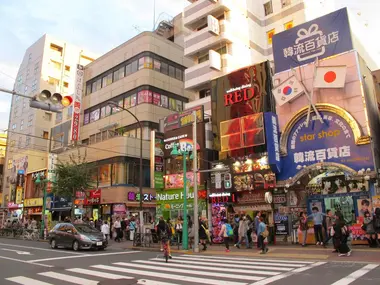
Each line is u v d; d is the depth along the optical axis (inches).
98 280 376.2
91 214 1299.2
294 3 1336.1
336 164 652.1
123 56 1489.9
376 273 365.7
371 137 636.1
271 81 824.9
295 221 725.3
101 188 1247.5
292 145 727.1
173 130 994.7
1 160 2389.3
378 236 564.4
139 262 523.2
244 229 687.7
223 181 812.6
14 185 1820.9
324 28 740.0
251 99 841.5
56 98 390.9
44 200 1165.7
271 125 737.6
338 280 335.0
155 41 1443.2
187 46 1331.2
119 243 896.9
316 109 699.4
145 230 905.5
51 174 1380.4
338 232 509.7
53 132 1764.3
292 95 735.7
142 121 1330.0
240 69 876.6
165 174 994.1
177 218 860.6
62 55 2249.0
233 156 828.0
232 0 1280.8
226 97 882.1
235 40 1241.4
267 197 717.9
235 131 822.5
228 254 603.5
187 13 1364.4
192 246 732.0
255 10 1398.9
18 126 2202.3
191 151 896.3
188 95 1530.5
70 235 736.3
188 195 917.8
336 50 716.7
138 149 1282.0
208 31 1202.6
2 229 1344.7
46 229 1087.6
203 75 1238.3
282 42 796.6
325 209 699.4
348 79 677.9
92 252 689.6
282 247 657.0
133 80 1412.4
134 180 1246.9
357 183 664.4
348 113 654.5
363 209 630.5
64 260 557.9
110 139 1284.4
